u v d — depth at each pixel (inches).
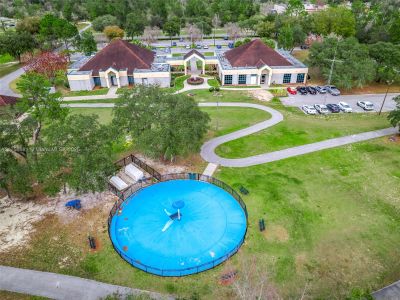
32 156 1523.1
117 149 2041.1
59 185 1510.8
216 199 1619.1
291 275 1217.4
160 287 1172.5
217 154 2009.1
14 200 1612.9
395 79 3270.2
